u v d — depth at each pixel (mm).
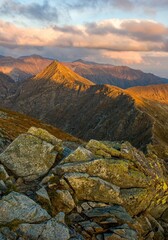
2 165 23062
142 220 22719
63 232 17422
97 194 21703
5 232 16562
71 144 38219
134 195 22578
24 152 24188
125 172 23406
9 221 17297
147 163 26594
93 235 18812
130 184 23391
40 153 24312
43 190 20641
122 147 26375
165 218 25422
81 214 20297
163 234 23203
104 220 19891
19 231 16875
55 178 22125
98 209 20906
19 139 24766
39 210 18266
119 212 20828
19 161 23719
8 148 24328
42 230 17141
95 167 22922
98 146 25609
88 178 21781
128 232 19203
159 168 28578
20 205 18234
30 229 17016
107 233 19000
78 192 21484
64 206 20250
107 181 22844
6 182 21469
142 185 23516
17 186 21750
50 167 23953
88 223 19484
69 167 22734
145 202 23594
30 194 20750
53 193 20797
